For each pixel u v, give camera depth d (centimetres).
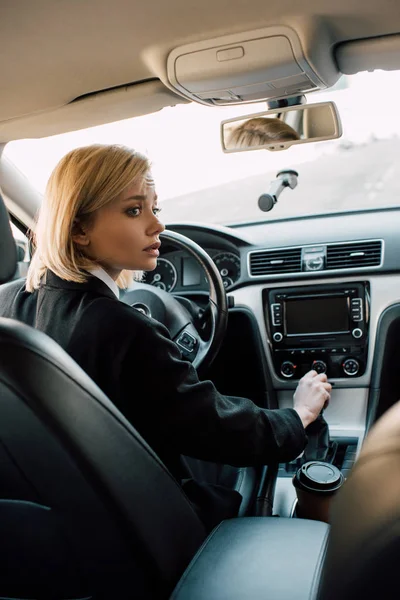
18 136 209
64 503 82
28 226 231
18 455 78
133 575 88
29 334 75
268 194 207
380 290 221
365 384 225
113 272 120
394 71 160
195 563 82
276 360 234
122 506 81
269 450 122
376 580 46
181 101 181
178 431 110
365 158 288
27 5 132
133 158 110
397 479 43
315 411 146
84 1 130
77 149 112
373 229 222
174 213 270
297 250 227
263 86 158
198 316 203
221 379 245
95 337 102
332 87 179
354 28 140
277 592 70
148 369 105
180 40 147
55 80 170
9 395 72
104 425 79
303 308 229
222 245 238
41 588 97
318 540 83
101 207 109
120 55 156
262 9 133
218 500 127
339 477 141
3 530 90
